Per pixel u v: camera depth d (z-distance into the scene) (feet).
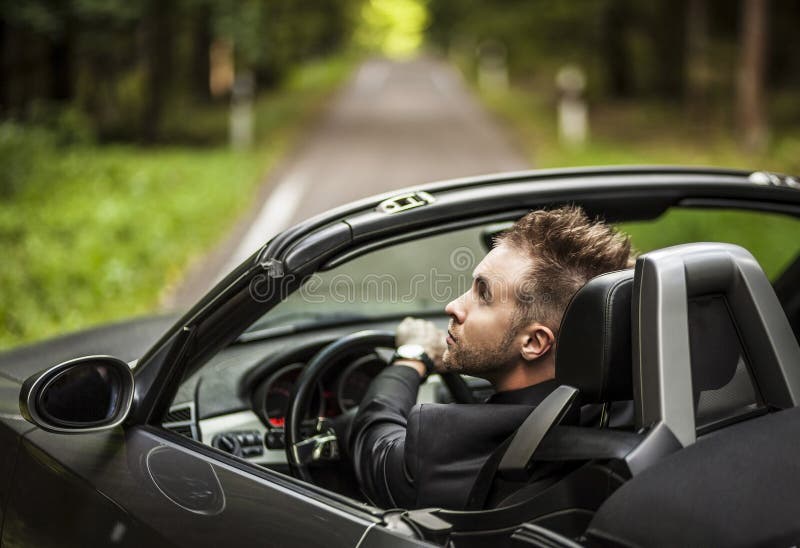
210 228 33.96
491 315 6.17
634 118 94.94
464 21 132.05
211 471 6.56
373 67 191.52
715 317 5.76
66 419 6.83
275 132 73.36
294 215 37.45
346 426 8.43
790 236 18.81
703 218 16.53
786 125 82.43
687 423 5.29
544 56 112.68
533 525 5.14
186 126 79.82
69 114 58.39
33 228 33.12
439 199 7.23
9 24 59.31
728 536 4.80
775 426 5.36
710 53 107.24
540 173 8.00
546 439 5.56
